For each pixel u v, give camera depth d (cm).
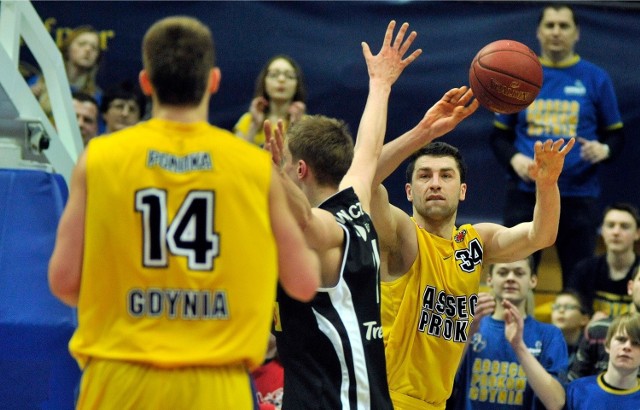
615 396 1453
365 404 858
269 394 1454
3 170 1066
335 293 866
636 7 1927
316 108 1936
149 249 687
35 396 1012
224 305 692
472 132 1917
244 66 1950
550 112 1873
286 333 873
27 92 1194
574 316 1711
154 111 727
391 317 1198
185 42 698
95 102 1858
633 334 1441
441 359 1214
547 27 1873
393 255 1202
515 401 1531
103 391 684
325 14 1945
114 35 1956
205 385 686
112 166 691
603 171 1928
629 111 1930
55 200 1063
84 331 695
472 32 1931
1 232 1040
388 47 1062
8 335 1007
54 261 696
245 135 1798
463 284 1220
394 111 1930
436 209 1209
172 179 692
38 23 1284
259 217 703
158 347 681
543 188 1138
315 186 913
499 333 1559
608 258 1780
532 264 1620
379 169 1062
